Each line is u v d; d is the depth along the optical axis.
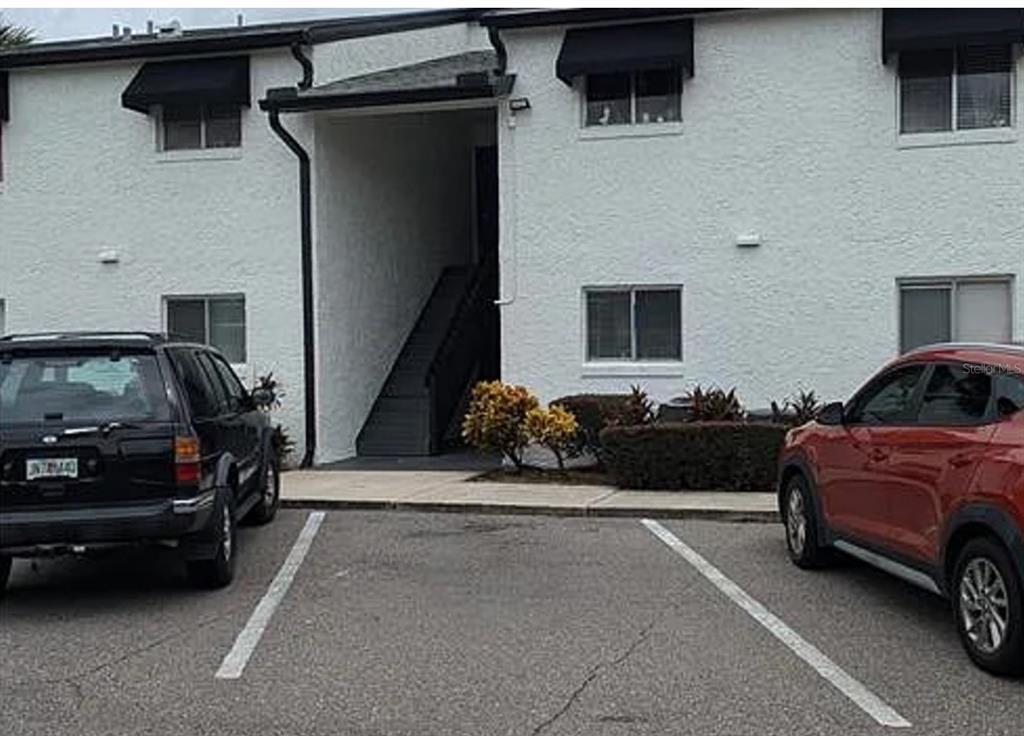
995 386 6.80
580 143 15.46
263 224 16.55
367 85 16.42
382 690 6.39
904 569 7.55
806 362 14.81
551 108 15.53
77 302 17.30
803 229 14.79
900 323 14.60
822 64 14.66
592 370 15.52
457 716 5.95
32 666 6.99
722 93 14.98
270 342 16.55
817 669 6.67
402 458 17.34
